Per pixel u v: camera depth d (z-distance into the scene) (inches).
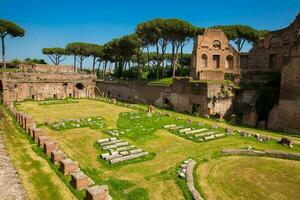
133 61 3243.1
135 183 642.2
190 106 1626.5
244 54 2027.6
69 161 671.8
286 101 1240.2
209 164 780.6
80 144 952.3
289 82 1224.2
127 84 2231.8
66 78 2504.9
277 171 744.3
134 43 2299.5
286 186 651.5
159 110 1742.1
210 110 1483.8
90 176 666.2
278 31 1743.4
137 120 1365.7
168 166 749.3
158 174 692.1
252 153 876.6
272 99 1375.5
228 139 1032.2
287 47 1669.5
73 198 557.0
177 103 1738.4
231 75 1722.4
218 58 2038.6
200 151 884.0
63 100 2148.1
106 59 3110.2
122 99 2298.2
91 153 856.3
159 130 1155.3
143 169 726.5
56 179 639.8
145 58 3166.8
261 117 1359.5
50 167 709.9
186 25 1973.4
